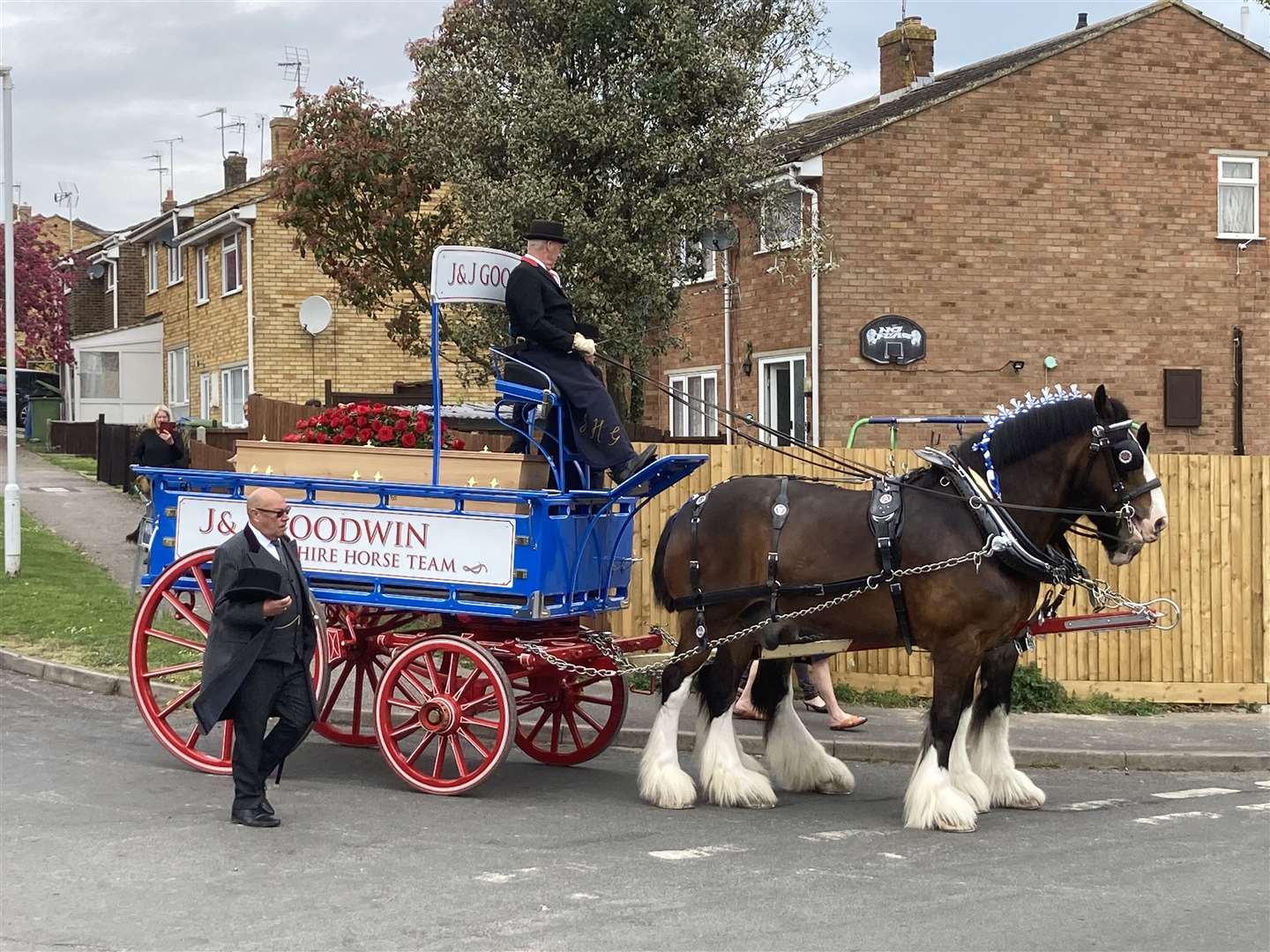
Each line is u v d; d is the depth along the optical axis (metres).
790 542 8.92
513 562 8.88
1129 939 6.23
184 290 36.12
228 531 9.82
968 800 8.54
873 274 22.58
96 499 24.39
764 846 7.92
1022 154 23.23
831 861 7.59
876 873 7.35
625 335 15.59
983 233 23.08
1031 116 23.27
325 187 17.55
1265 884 7.19
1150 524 8.61
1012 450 8.76
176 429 17.19
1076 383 23.48
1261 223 24.53
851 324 22.48
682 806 8.92
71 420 43.84
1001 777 9.22
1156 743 11.38
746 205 16.69
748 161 15.81
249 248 30.09
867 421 12.73
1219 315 24.23
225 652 8.02
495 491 8.88
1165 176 23.94
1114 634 13.27
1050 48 24.59
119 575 17.55
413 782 9.20
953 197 22.92
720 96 15.67
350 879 7.02
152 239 39.66
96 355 40.97
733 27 15.92
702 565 9.23
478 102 15.80
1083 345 23.55
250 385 30.16
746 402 24.31
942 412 22.88
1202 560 13.30
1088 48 23.48
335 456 9.65
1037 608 9.98
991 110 23.06
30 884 6.83
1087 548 13.20
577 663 9.72
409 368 30.92
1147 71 23.80
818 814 8.86
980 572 8.48
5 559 17.05
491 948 5.98
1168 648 13.30
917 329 22.72
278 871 7.15
